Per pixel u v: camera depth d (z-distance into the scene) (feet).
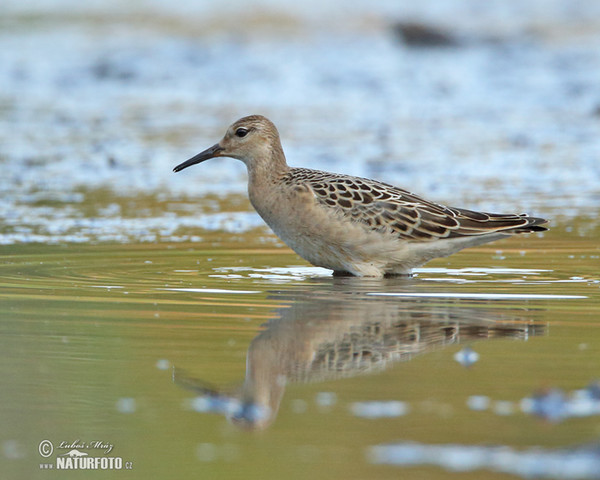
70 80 131.75
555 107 113.39
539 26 167.12
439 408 32.01
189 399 33.58
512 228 53.21
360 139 95.66
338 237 52.54
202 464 28.76
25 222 65.46
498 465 27.94
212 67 138.92
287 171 56.65
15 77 132.26
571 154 89.20
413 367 36.09
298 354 37.65
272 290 48.60
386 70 137.69
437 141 95.09
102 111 111.96
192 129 101.30
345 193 53.16
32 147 92.32
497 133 99.35
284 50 150.00
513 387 33.81
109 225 65.05
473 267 54.70
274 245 60.49
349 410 31.96
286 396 33.37
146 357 37.37
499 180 79.05
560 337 39.75
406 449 29.04
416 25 152.15
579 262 55.26
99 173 82.94
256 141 56.44
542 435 29.84
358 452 28.94
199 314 43.45
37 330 40.91
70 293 47.32
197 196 75.61
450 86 126.93
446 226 52.65
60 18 177.06
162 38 156.46
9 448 30.40
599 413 31.53
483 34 157.48
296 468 28.35
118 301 45.83
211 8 187.93
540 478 27.04
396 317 42.88
